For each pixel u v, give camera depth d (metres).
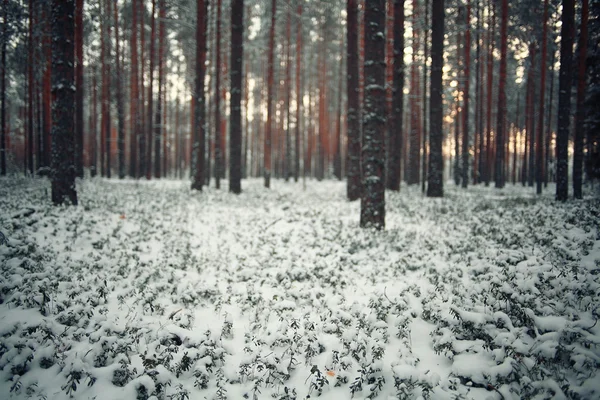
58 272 6.17
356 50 14.62
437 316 5.09
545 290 5.13
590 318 4.53
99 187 16.55
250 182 27.69
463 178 23.44
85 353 4.25
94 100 28.25
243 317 5.40
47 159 20.25
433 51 15.52
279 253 7.89
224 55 28.92
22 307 5.11
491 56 24.72
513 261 6.19
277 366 4.24
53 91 9.69
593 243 6.37
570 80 12.14
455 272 6.39
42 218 8.31
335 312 5.30
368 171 9.38
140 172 27.38
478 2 21.69
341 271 6.89
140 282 6.27
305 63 34.69
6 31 15.48
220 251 8.10
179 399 3.79
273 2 21.31
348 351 4.50
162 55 27.53
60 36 9.56
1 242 6.20
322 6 24.78
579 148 12.45
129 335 4.68
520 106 35.56
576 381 3.76
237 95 16.75
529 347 4.20
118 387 3.93
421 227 9.74
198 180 17.70
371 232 8.95
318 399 3.89
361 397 3.89
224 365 4.38
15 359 4.11
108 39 24.73
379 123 9.30
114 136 45.25
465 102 23.08
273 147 43.38
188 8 20.05
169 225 9.84
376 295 5.87
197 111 17.64
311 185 25.67
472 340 4.62
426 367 4.31
